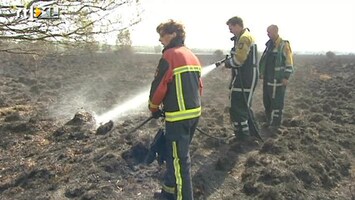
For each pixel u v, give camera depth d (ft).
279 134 19.81
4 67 53.11
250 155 15.97
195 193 13.02
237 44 16.53
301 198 12.77
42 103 28.63
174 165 10.85
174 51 10.87
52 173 14.25
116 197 12.55
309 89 38.75
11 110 25.35
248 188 13.34
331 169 15.52
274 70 20.34
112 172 14.20
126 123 21.16
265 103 21.38
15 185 13.76
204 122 22.03
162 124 21.03
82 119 21.17
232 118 17.87
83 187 12.99
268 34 20.36
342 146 18.97
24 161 16.01
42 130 20.56
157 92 10.68
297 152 16.46
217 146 17.74
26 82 40.01
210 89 39.73
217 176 14.65
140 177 13.98
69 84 39.78
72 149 17.07
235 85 17.35
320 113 26.32
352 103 30.40
